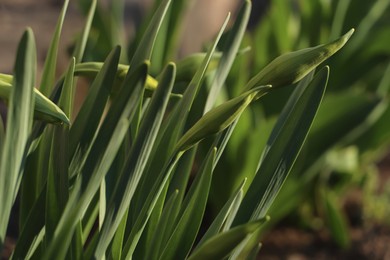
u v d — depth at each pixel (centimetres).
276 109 140
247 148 130
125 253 58
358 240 149
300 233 148
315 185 148
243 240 51
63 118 53
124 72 57
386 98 146
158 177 57
